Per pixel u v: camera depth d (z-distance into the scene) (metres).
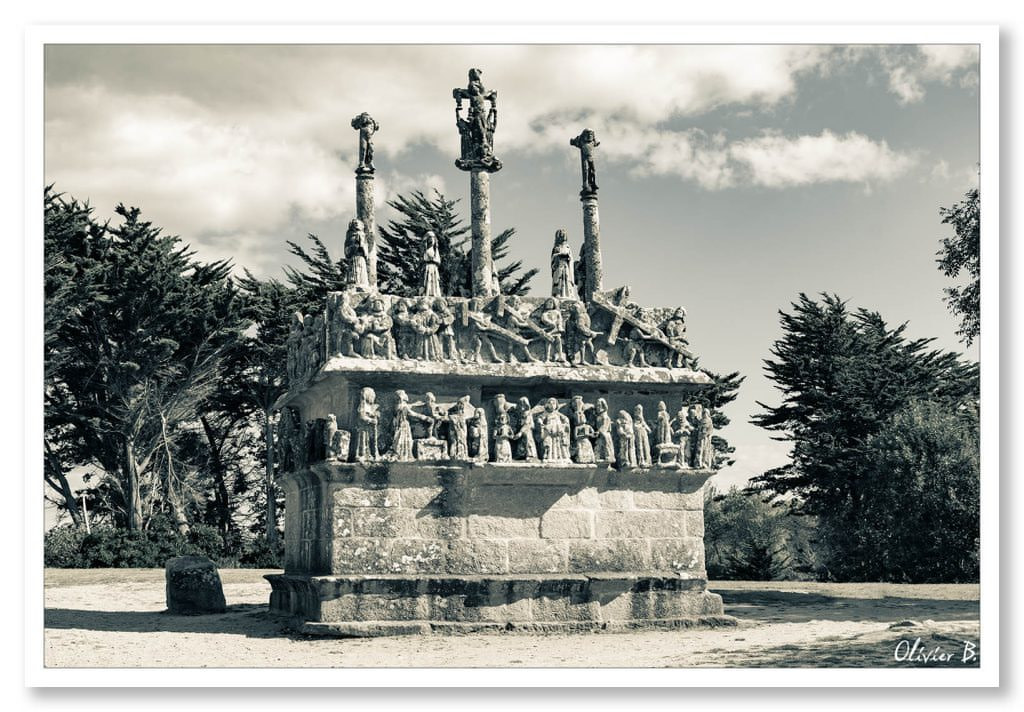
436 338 26.86
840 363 67.56
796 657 21.53
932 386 67.88
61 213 58.06
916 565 56.31
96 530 60.16
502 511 26.69
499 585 26.05
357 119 28.73
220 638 25.17
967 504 55.69
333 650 23.36
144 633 26.05
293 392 28.94
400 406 26.22
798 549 85.25
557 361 27.77
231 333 62.19
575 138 30.44
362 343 26.36
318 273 65.50
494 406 27.09
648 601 27.06
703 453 28.34
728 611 31.03
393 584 25.62
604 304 28.66
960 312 39.97
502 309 27.53
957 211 39.78
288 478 28.81
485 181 28.97
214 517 72.50
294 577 27.25
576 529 27.14
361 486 25.91
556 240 29.12
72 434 61.84
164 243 62.81
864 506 61.66
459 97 29.36
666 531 27.83
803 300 70.62
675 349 28.81
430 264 28.09
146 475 65.19
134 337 59.62
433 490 26.30
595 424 27.61
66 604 33.28
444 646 23.94
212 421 72.00
